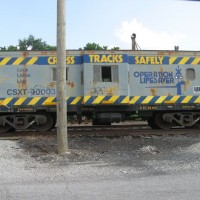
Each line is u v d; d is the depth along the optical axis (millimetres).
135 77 15000
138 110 15055
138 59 15039
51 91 14547
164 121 15797
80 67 14719
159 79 15164
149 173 8055
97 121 15945
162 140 12742
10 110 14375
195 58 15508
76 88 14680
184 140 12711
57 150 10805
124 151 10977
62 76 10766
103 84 14453
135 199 6109
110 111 15070
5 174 8016
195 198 6137
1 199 6172
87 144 12180
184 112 15633
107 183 7180
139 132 14367
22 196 6332
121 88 14570
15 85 14430
